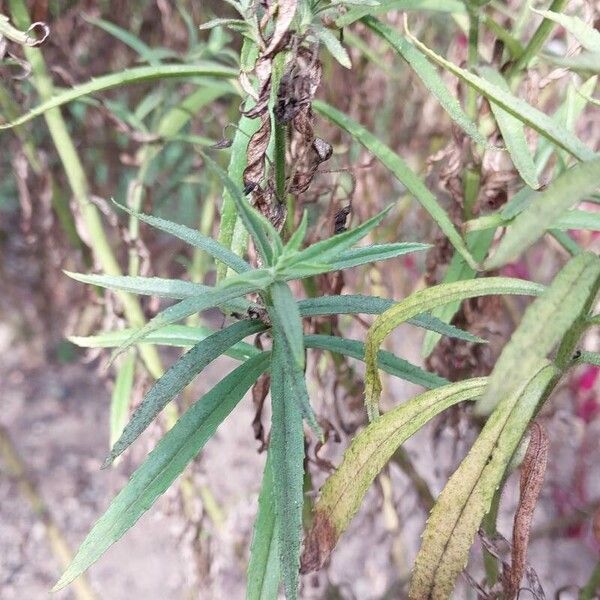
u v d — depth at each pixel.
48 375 0.82
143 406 0.18
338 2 0.20
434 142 0.40
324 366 0.39
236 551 0.53
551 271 0.50
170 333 0.24
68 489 0.69
